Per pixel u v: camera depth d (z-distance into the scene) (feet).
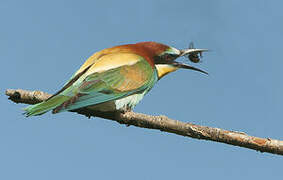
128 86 35.63
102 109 33.19
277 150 27.53
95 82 33.91
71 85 32.89
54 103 30.37
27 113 29.43
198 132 28.40
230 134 28.07
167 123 29.14
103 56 36.91
